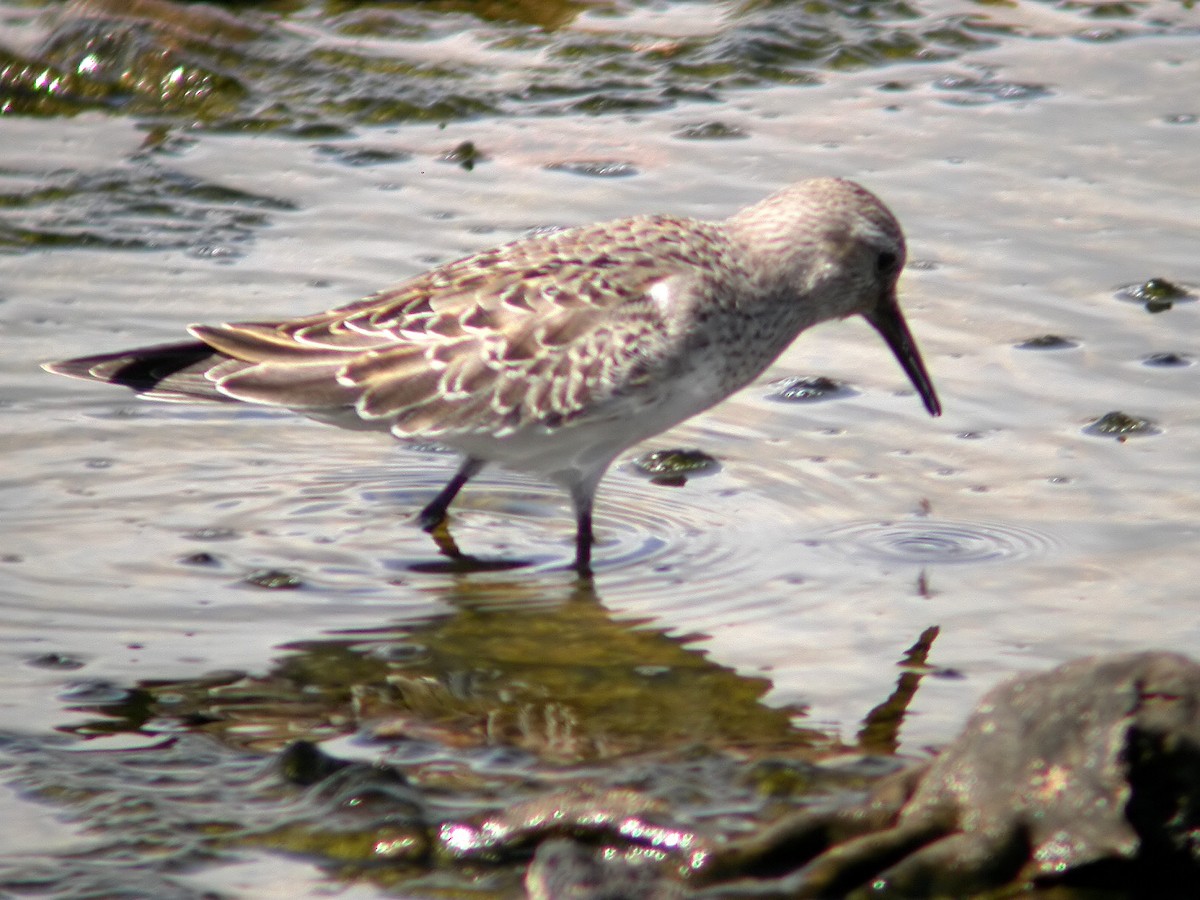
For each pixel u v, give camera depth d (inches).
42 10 775.7
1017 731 302.0
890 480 458.9
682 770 327.9
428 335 420.8
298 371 417.1
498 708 355.6
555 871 285.3
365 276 567.5
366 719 349.4
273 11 800.9
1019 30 812.0
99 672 363.6
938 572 410.6
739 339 441.7
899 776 312.2
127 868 290.4
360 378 417.1
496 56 772.0
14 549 415.8
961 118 710.5
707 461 475.5
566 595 406.0
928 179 649.0
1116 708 297.3
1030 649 373.4
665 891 283.6
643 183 644.7
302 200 631.2
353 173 656.4
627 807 303.6
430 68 753.0
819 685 362.6
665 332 424.2
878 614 391.9
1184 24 818.2
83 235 593.9
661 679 366.6
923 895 285.6
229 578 408.8
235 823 305.9
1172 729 293.4
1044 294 561.0
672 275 429.7
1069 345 528.7
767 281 447.8
